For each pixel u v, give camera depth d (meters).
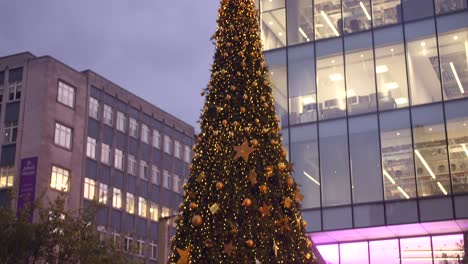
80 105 55.28
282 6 33.28
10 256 21.44
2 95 53.19
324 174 29.75
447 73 29.02
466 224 27.66
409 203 27.95
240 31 16.55
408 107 29.25
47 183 49.50
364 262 29.67
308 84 31.47
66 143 52.81
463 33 29.34
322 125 30.55
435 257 28.55
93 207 28.17
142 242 60.34
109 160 58.25
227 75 16.08
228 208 14.80
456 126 28.20
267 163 15.41
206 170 15.38
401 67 29.94
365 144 29.50
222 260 14.49
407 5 30.67
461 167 27.61
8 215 22.33
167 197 66.25
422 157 28.36
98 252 23.12
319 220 29.14
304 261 15.28
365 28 31.19
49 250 22.56
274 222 15.01
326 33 31.91
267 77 16.67
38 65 52.88
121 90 61.66
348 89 30.61
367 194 28.77
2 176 50.50
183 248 15.16
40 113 51.16
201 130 16.09
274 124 16.00
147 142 64.56
